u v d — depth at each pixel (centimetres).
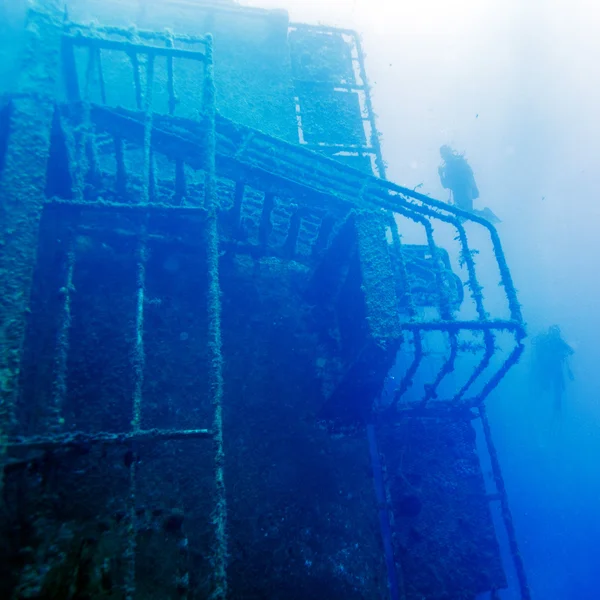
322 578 436
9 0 315
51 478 266
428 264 681
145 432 233
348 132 773
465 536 520
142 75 630
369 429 553
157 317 398
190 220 336
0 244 241
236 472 449
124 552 246
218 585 209
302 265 572
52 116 297
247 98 725
